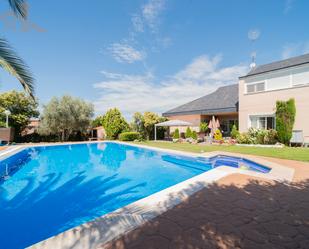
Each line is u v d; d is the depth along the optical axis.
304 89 14.79
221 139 19.70
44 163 13.03
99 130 32.75
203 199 4.55
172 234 3.06
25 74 4.34
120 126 29.45
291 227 3.29
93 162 13.40
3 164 10.27
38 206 5.95
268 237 3.00
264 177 6.45
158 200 4.50
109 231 3.13
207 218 3.61
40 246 2.74
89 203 6.19
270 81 16.97
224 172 7.14
